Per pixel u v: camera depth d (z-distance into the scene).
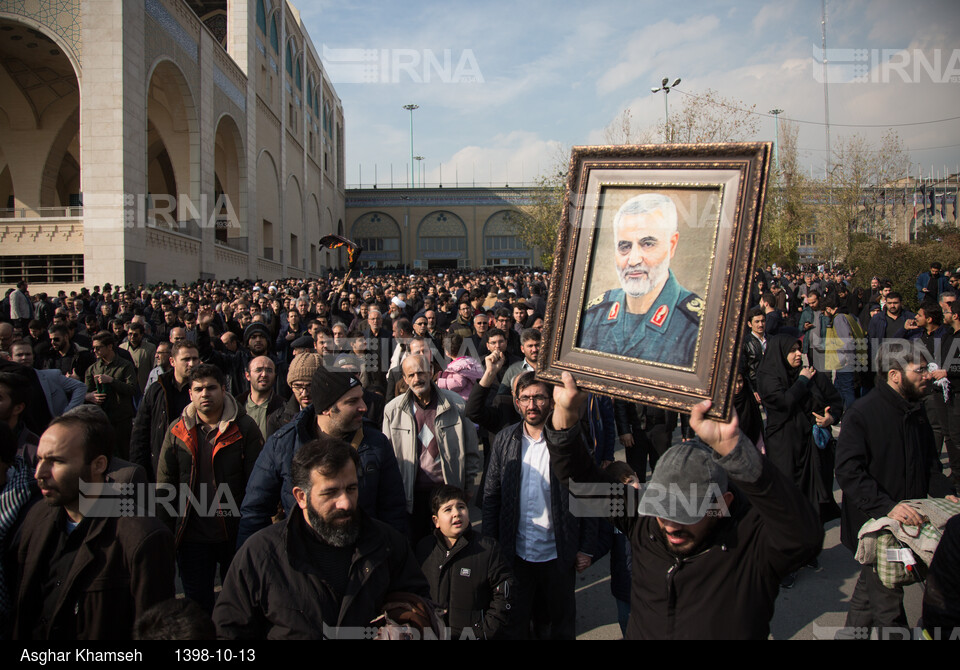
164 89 22.20
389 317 8.78
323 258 46.06
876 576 2.89
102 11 17.47
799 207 26.64
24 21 17.50
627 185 1.79
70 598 2.28
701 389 1.59
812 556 1.72
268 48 32.38
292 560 2.23
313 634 2.15
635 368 1.70
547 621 3.37
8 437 2.66
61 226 18.53
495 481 3.49
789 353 4.52
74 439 2.33
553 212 31.28
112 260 17.31
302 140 39.38
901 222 30.47
